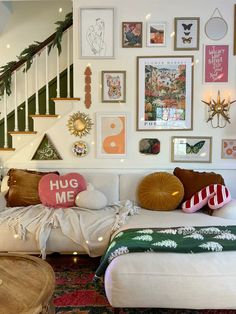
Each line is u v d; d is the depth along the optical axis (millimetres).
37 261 1864
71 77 4004
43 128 3617
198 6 3465
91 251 2713
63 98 3553
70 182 3203
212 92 3531
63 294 2389
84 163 3627
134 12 3490
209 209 3018
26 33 4266
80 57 3537
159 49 3520
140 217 2877
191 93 3529
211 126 3555
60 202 3117
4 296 1483
